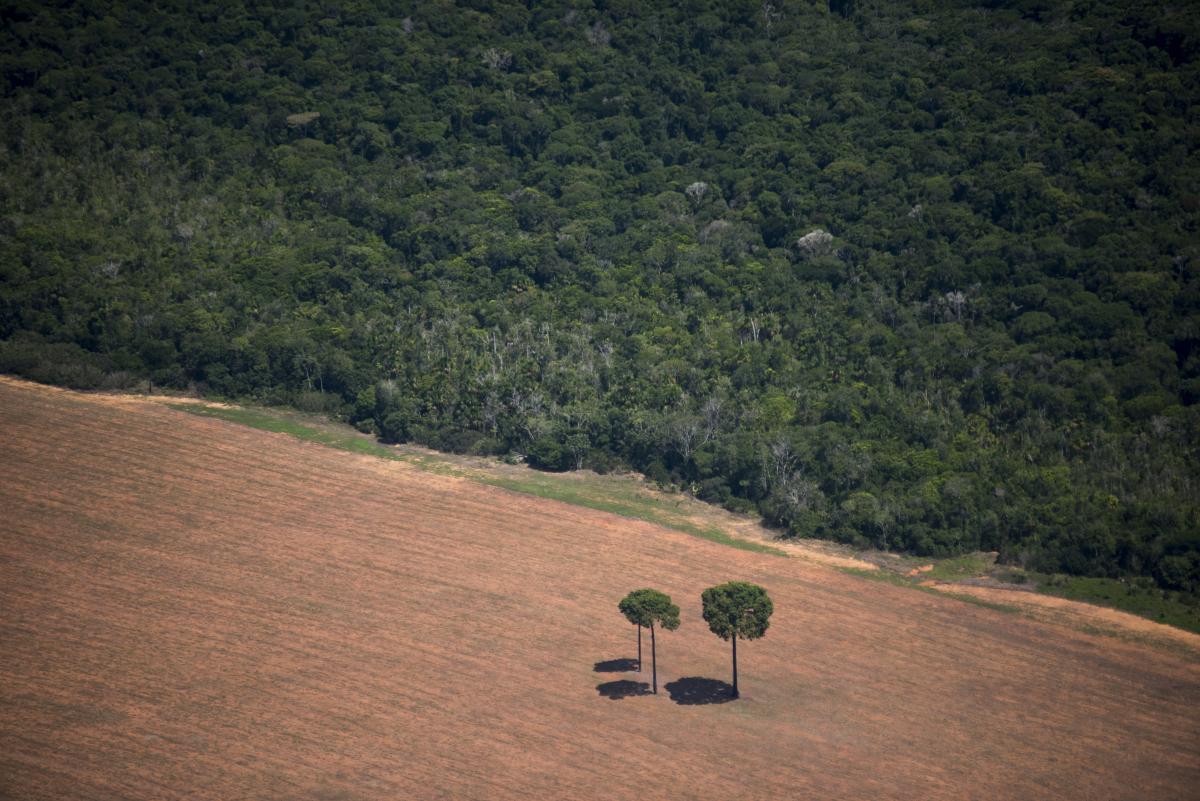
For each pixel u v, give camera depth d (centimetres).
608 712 10438
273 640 11375
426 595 12319
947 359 16025
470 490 14712
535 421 15562
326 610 11950
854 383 15875
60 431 15400
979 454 14562
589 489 14912
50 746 9631
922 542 13550
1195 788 9719
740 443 14900
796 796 9388
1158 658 11706
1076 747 10238
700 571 13038
